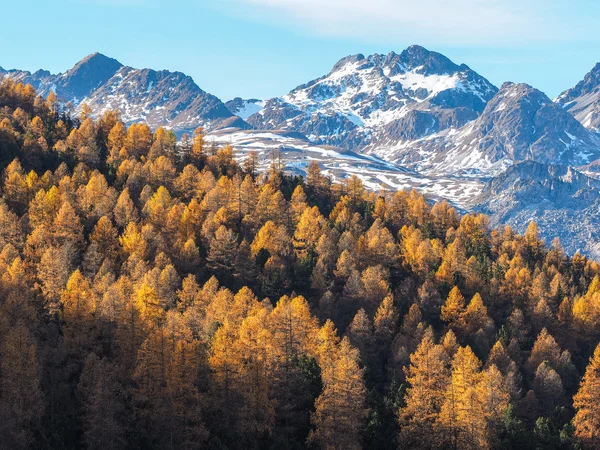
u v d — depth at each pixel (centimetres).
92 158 17938
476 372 9850
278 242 14062
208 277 12912
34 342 8169
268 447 8256
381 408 9156
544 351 11731
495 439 9000
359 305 12550
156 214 14200
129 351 8706
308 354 9538
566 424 9512
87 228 13725
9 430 6856
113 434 7494
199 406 8150
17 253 11350
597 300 13225
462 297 12669
